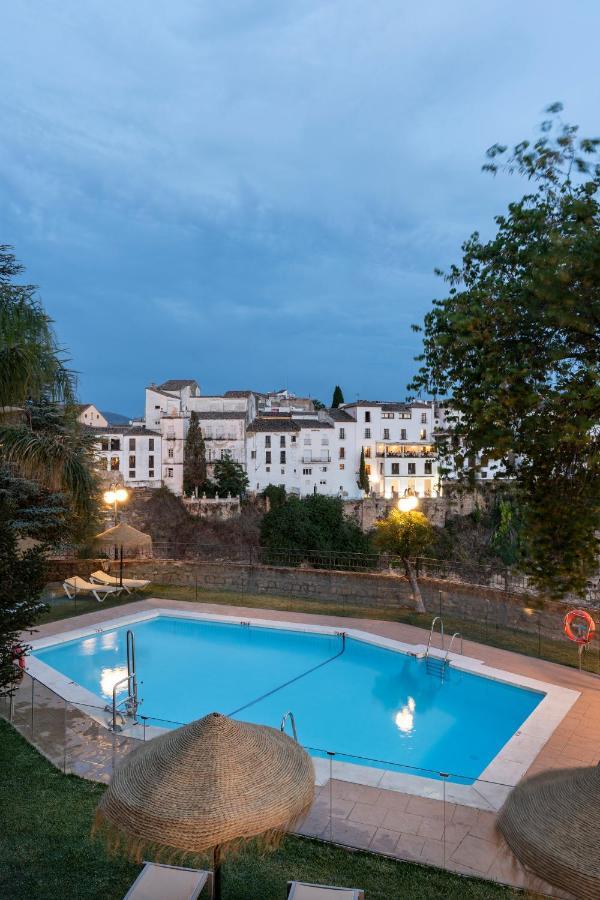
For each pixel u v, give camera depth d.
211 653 15.61
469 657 14.00
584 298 6.69
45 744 8.62
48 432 19.12
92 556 23.58
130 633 11.02
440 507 65.88
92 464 22.31
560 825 3.96
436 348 8.32
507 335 7.68
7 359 9.25
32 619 8.28
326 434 69.25
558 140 7.29
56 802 7.36
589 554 7.80
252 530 60.38
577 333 7.26
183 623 17.64
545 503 7.88
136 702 10.72
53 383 11.48
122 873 6.02
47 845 6.45
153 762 4.72
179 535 58.62
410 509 19.17
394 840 6.73
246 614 17.70
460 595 17.41
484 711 12.29
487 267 8.15
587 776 4.28
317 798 7.55
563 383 7.25
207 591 20.80
